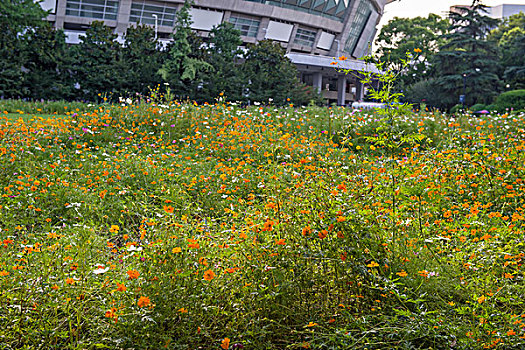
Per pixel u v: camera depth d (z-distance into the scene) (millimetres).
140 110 10344
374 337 2344
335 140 9719
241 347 2295
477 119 11164
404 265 2832
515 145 7098
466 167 5547
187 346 2236
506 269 3035
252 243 2789
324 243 2697
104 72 28078
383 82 3643
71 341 2256
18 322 2273
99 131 8961
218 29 35656
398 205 3496
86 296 2422
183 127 9781
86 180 6020
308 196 3045
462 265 2914
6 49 25703
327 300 2637
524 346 2285
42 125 8727
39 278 2586
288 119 10680
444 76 46000
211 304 2457
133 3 50750
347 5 64312
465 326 2387
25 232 3934
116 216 4781
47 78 27047
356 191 3410
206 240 2963
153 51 30750
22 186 5176
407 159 5449
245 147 7926
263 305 2477
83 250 2906
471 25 47969
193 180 5855
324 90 61656
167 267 2432
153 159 7309
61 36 28078
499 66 45625
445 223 3736
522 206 4602
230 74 32312
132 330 2236
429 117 10141
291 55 54750
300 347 2441
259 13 57844
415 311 2627
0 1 26656
